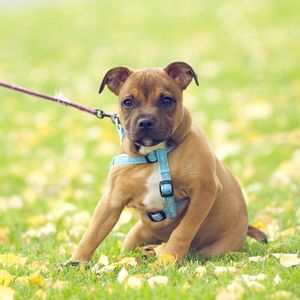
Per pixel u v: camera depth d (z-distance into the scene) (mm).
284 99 17031
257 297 5379
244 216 7426
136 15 28391
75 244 8102
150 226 7121
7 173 12797
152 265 6465
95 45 24594
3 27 28109
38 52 24281
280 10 26453
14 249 7973
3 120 17141
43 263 6934
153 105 6527
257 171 11734
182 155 6574
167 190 6582
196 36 24359
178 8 28891
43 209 10406
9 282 6121
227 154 12672
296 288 5605
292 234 7961
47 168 12984
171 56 22234
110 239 8148
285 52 21531
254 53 21672
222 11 27266
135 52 23172
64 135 15539
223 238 7262
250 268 6266
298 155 12078
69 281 6121
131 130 6488
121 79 6953
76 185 12039
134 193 6715
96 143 14805
